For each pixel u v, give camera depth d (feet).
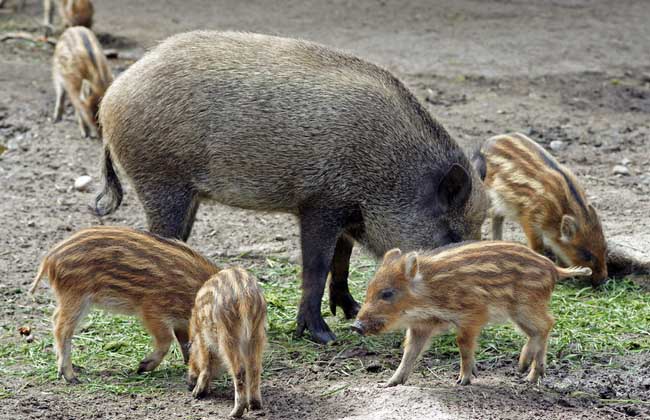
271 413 49.83
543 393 52.75
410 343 53.26
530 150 74.54
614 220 81.51
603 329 62.03
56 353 55.98
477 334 52.90
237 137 61.67
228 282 48.85
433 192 61.41
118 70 120.16
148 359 55.11
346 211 62.23
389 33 142.82
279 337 62.08
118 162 64.75
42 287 69.36
